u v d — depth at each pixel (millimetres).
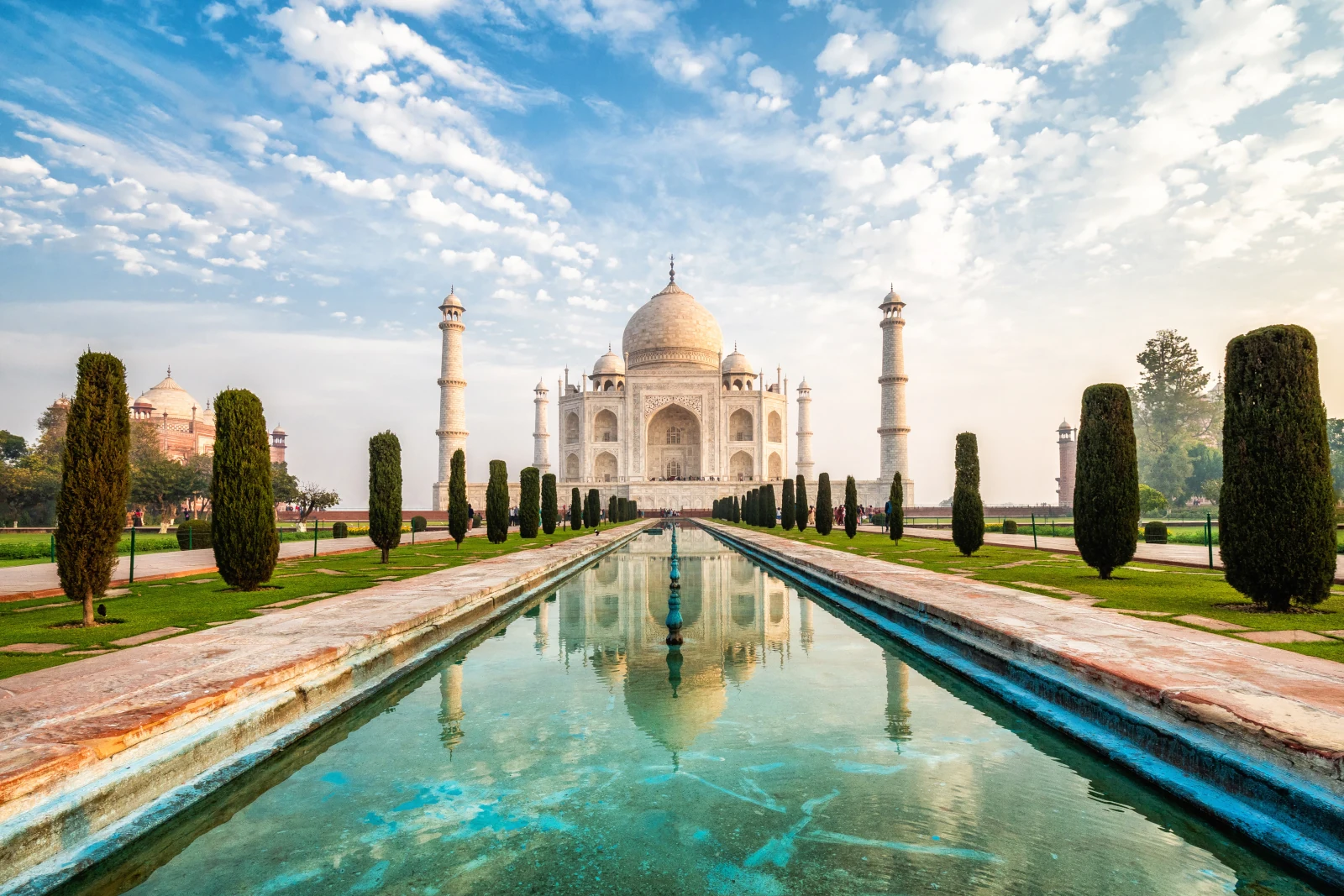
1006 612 10250
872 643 11180
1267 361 11281
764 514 49781
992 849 4586
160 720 5578
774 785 5594
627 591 17594
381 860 4516
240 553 14453
